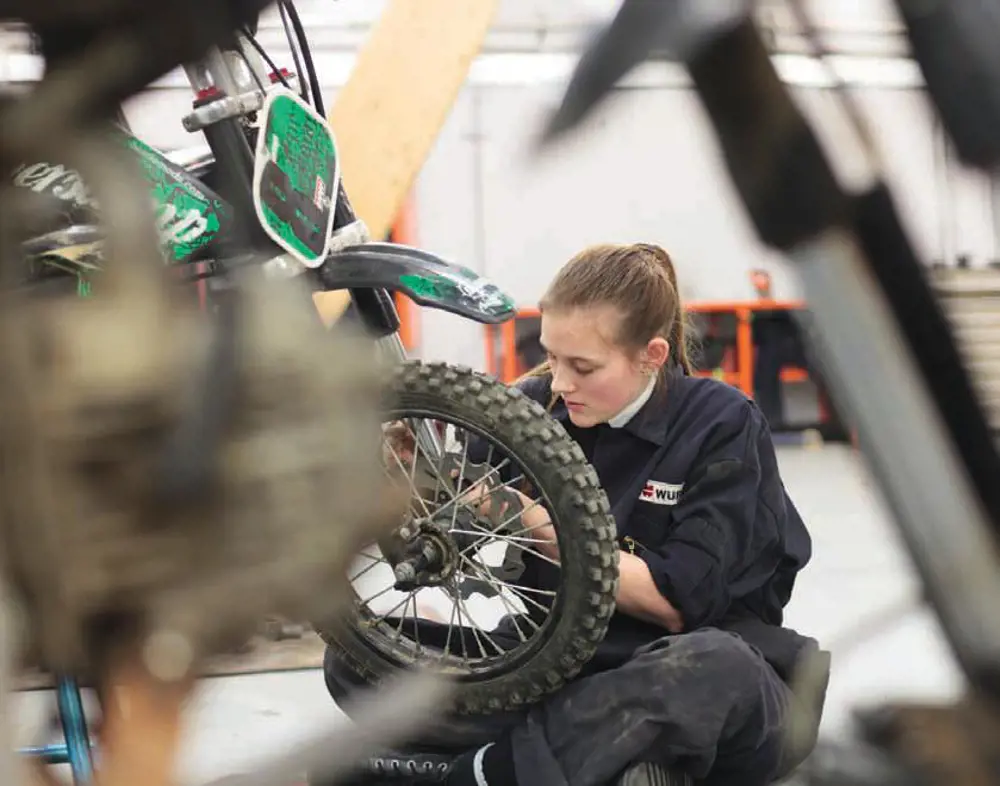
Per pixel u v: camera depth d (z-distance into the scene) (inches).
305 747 17.9
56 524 13.9
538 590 61.5
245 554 14.0
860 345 15.5
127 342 14.3
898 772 17.9
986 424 15.8
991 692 17.1
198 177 58.9
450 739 59.5
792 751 27.8
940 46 15.3
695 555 58.6
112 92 15.3
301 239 58.9
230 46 17.5
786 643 60.1
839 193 15.4
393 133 57.1
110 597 14.0
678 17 14.7
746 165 15.3
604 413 61.4
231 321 14.6
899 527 16.3
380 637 61.3
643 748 53.1
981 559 16.1
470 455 62.3
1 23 15.1
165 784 15.3
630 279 59.6
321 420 14.4
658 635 61.7
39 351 14.4
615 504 62.0
